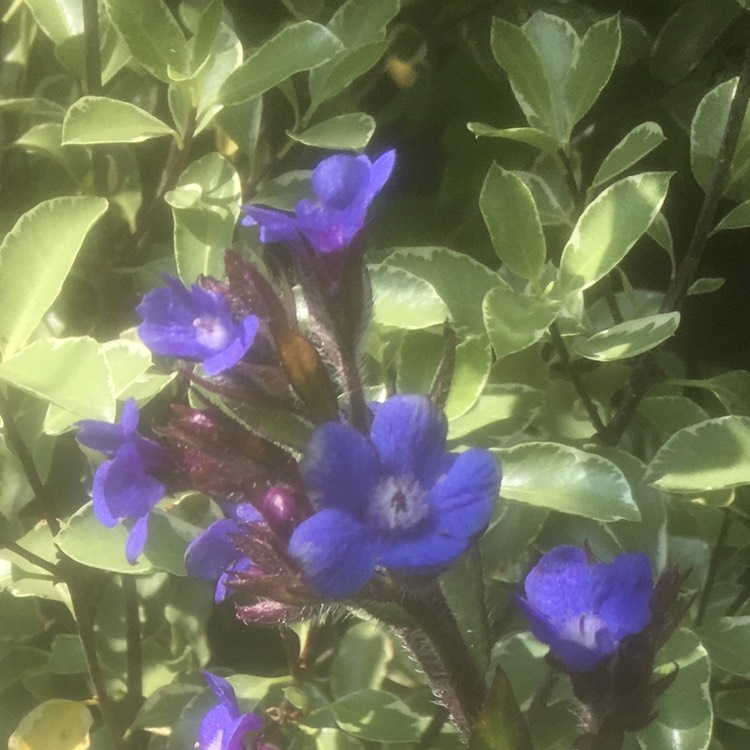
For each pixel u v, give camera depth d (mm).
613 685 124
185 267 177
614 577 124
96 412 140
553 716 177
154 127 179
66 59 201
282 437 117
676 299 184
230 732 121
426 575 110
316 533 98
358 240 116
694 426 165
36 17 199
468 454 102
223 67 186
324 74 197
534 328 156
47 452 189
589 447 179
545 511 175
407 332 177
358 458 101
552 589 127
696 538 188
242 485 117
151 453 119
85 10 183
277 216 113
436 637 123
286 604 117
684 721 153
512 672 178
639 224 170
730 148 171
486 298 159
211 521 194
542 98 185
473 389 167
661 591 127
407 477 102
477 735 118
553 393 199
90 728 200
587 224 172
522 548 174
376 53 194
